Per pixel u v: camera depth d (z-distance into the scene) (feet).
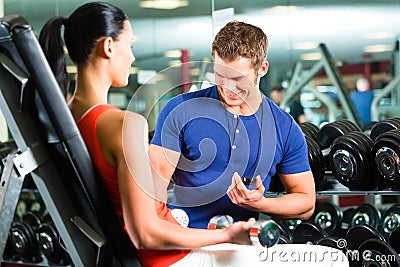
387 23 14.43
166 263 5.75
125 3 16.66
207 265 5.90
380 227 12.07
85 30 5.76
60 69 5.89
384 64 14.46
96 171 5.51
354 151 9.78
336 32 14.90
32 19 17.83
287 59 15.25
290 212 7.13
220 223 5.99
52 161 5.67
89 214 5.63
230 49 6.89
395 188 9.57
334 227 12.46
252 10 15.25
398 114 14.28
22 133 5.51
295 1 15.16
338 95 14.89
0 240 5.87
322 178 10.50
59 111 5.41
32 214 14.14
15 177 5.65
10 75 5.49
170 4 16.11
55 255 12.89
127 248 5.63
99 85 5.85
